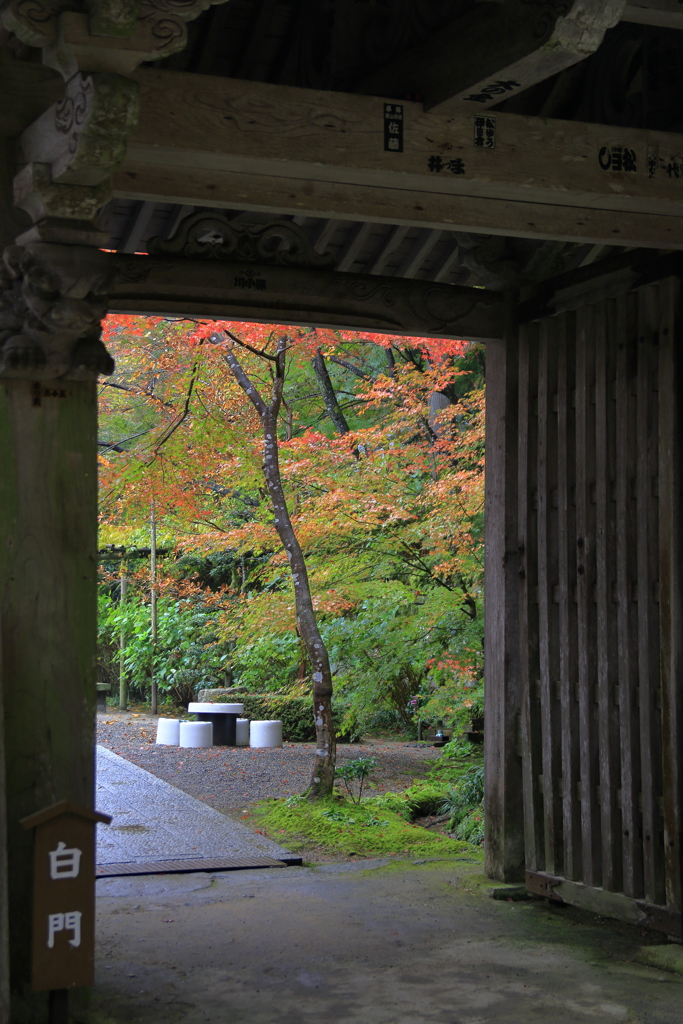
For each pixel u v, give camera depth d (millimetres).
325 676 8188
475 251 5621
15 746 3520
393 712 12234
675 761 4473
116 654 15195
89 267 3217
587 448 5176
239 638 10805
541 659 5402
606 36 5141
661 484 4629
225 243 4984
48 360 3441
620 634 4875
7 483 3555
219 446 9242
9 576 3543
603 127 4188
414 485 9945
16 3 2846
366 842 6938
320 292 5195
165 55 2951
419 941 4660
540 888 5305
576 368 5258
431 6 4102
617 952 4539
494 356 5758
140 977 4148
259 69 5094
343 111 3904
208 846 6465
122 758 10391
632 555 4875
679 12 3623
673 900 4457
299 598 8336
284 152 3830
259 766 10445
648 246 4641
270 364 9008
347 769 8227
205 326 7750
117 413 10438
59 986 3164
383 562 9547
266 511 10578
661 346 4672
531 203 4531
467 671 8742
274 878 5797
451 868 6109
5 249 3371
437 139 3992
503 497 5652
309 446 9297
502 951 4531
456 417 10828
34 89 3584
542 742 5430
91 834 3230
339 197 4312
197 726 11711
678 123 4738
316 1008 3832
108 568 16250
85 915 3207
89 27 2838
